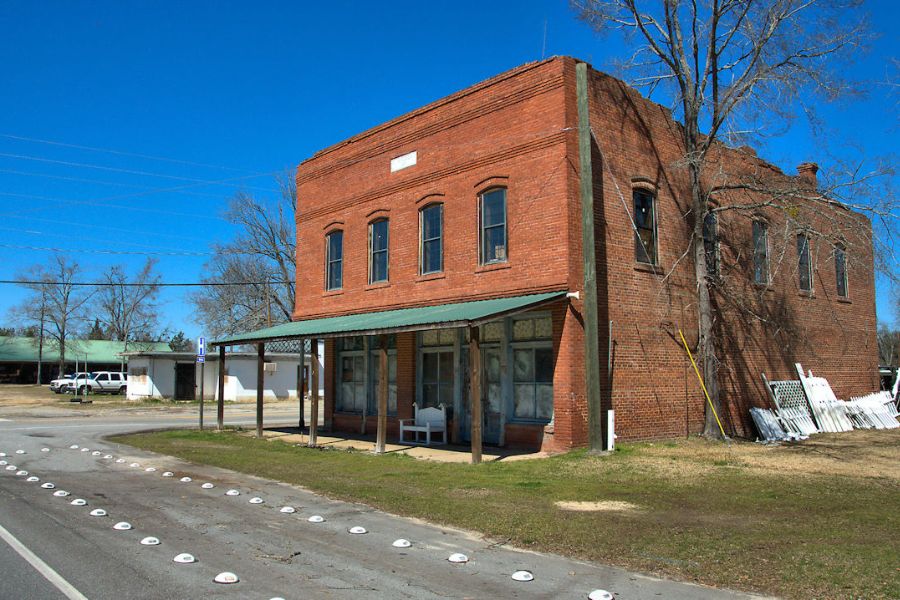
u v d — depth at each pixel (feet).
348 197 73.92
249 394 160.04
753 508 32.09
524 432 54.60
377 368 71.72
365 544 25.62
